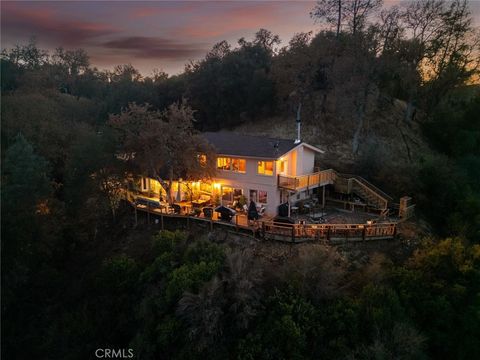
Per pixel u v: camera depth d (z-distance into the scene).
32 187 20.58
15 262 19.47
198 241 18.75
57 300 21.00
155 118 24.91
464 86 42.69
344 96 34.72
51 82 49.41
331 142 36.56
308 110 40.88
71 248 24.89
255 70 44.28
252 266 16.53
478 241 22.95
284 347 13.75
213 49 50.94
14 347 18.59
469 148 35.47
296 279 15.80
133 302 17.75
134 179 27.00
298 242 19.77
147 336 15.05
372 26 38.53
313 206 26.31
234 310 14.45
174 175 26.67
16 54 55.81
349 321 14.27
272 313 14.54
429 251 17.77
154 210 25.48
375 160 30.67
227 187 27.16
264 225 20.33
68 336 17.78
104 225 26.78
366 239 20.31
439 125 39.09
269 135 39.66
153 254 20.69
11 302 20.09
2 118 26.27
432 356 15.84
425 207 26.59
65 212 24.47
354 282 17.09
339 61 36.03
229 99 45.59
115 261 19.02
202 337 13.92
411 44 39.34
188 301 14.27
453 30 39.59
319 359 13.66
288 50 42.34
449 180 26.52
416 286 16.47
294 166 26.83
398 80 42.16
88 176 24.52
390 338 13.84
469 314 15.71
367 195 26.73
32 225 20.39
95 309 18.83
